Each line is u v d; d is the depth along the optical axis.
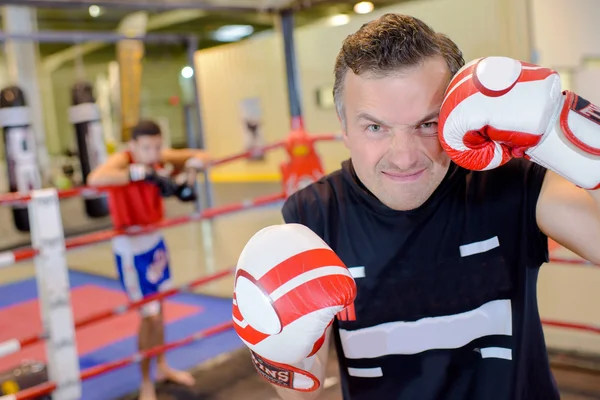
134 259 2.72
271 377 0.84
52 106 14.05
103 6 3.21
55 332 2.27
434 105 0.80
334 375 2.64
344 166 1.03
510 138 0.72
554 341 2.84
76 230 7.29
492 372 0.96
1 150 10.73
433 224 0.96
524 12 6.73
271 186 10.51
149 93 14.27
